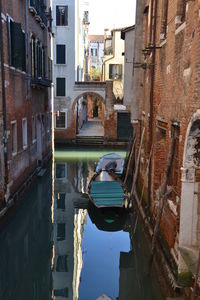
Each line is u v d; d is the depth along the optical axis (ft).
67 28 84.43
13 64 35.14
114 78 94.27
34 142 47.91
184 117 19.26
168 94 23.85
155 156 27.66
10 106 33.71
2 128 30.71
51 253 29.30
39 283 24.75
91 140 86.02
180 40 20.51
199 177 19.19
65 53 84.64
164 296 21.18
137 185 41.47
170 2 23.95
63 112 85.25
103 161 53.06
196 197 19.31
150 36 31.60
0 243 29.30
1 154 30.42
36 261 28.04
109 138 85.10
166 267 22.00
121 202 35.06
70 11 84.17
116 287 24.40
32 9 43.47
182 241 19.60
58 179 52.70
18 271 26.53
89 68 158.30
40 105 53.26
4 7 31.30
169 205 22.88
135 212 36.17
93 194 37.55
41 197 43.78
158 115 27.43
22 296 23.31
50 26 62.13
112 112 84.23
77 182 51.03
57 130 85.81
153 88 29.94
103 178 42.98
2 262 27.61
